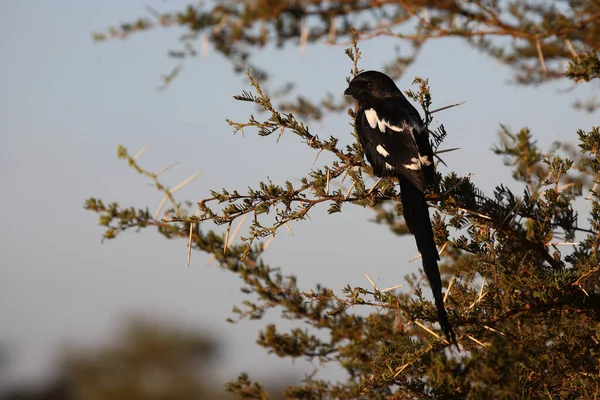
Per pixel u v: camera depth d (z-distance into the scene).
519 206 8.83
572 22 6.84
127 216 9.46
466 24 6.94
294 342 9.17
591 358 8.77
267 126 9.71
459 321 8.70
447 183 9.63
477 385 7.26
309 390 8.83
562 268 8.88
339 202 9.62
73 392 31.62
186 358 30.23
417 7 6.64
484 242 9.31
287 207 9.27
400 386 8.55
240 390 8.70
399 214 10.75
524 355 6.85
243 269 9.98
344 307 9.10
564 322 8.91
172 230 9.94
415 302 9.05
